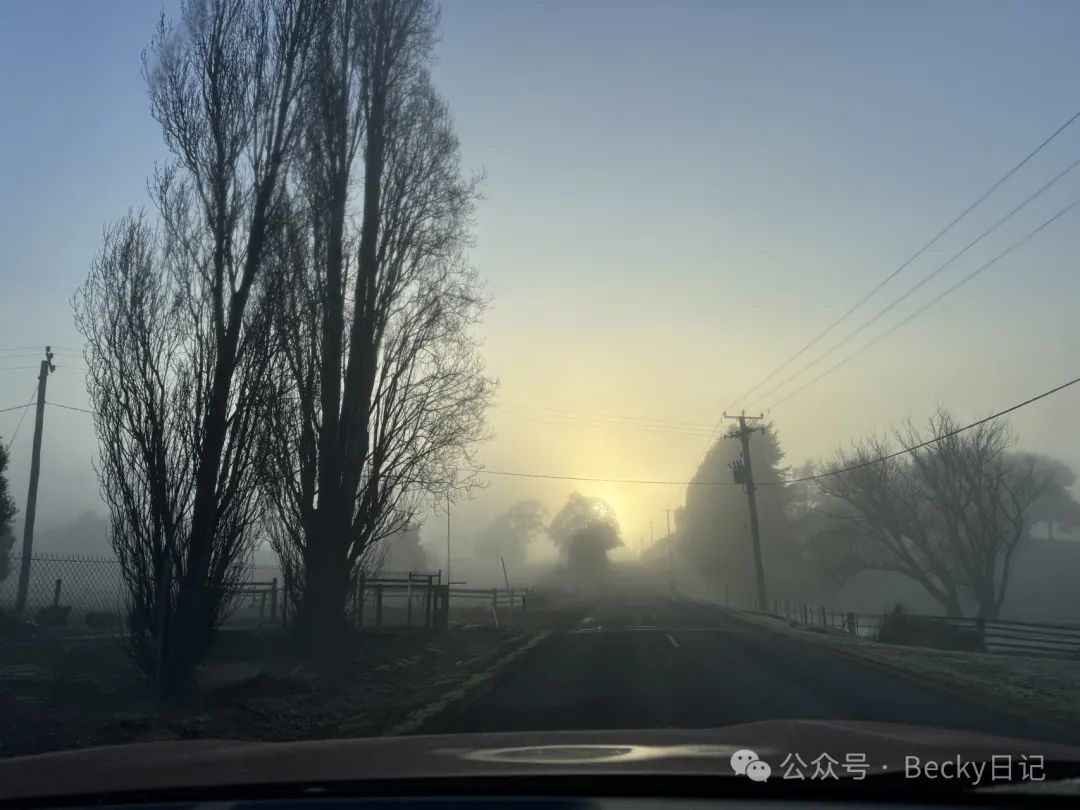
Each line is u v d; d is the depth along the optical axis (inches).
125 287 449.4
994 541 1603.1
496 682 533.3
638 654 710.5
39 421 1225.4
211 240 470.0
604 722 380.8
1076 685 496.4
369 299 727.7
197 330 454.3
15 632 751.1
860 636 1123.3
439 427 773.9
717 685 506.6
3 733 337.1
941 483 1625.2
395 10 775.1
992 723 373.1
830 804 134.9
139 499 437.1
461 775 137.3
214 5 499.5
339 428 693.3
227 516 445.7
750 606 2107.5
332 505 682.2
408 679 558.6
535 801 131.6
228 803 130.0
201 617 435.5
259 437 464.1
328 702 447.5
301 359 661.3
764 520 2506.2
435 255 769.6
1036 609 2058.3
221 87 488.4
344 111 701.9
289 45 510.0
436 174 773.3
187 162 478.9
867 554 1829.5
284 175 496.7
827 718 386.0
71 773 144.6
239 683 479.2
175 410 441.7
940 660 647.8
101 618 836.0
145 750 166.6
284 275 489.4
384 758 153.4
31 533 1187.9
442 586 935.0
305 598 676.1
